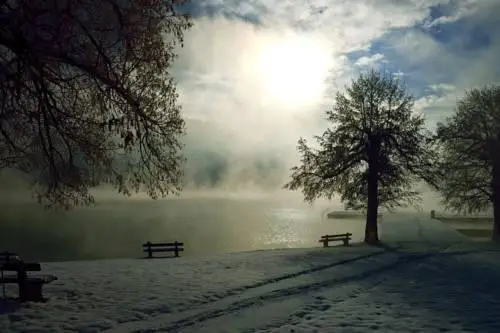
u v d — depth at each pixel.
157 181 14.35
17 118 12.62
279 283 16.55
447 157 44.12
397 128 38.59
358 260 24.80
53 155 13.29
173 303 12.68
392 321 10.79
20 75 11.36
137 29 12.51
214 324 10.66
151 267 21.59
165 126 14.01
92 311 11.67
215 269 20.45
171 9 12.82
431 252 30.27
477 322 10.64
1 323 10.51
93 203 14.30
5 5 10.89
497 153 41.81
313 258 25.20
